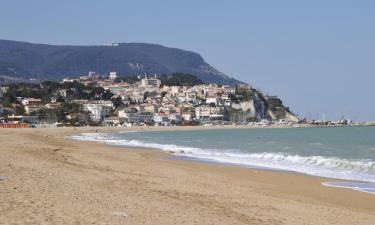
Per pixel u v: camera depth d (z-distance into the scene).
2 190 14.41
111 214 12.58
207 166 32.62
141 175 23.95
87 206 13.34
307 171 29.91
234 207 15.84
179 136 111.25
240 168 31.47
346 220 14.76
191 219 13.02
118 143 68.75
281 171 29.88
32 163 24.94
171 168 29.94
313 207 16.91
